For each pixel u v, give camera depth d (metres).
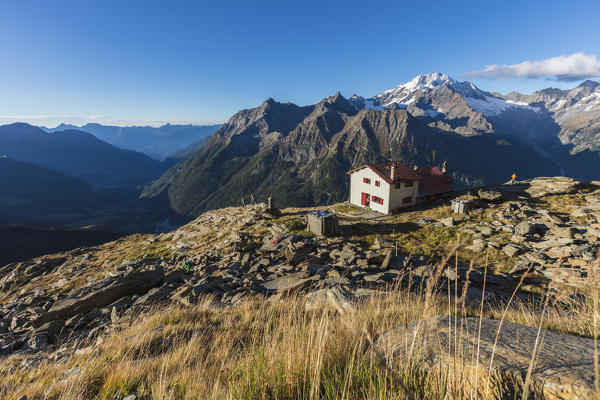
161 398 3.83
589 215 34.75
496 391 2.45
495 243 30.19
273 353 3.71
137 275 20.64
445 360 2.83
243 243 33.75
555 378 2.32
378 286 14.73
